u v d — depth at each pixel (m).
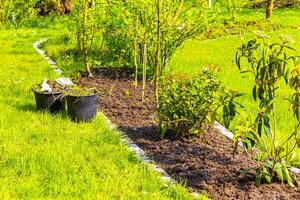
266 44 6.63
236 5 14.05
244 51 6.73
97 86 11.18
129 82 11.52
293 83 6.33
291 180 6.77
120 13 12.40
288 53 15.30
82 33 13.00
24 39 17.84
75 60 13.49
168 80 8.31
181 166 7.11
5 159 6.95
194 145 7.85
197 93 7.92
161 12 10.59
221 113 9.23
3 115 8.63
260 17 23.45
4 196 5.99
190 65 13.38
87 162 7.03
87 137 7.89
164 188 6.46
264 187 6.64
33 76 11.67
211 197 6.36
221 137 8.28
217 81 8.02
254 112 9.59
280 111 9.62
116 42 12.90
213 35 18.25
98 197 6.09
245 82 11.70
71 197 6.08
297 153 7.77
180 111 7.87
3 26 21.23
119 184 6.47
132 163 7.13
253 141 6.71
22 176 6.59
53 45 15.66
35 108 9.21
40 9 23.47
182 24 11.51
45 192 6.21
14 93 10.21
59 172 6.64
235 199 6.34
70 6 23.84
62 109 9.05
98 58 13.34
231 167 7.14
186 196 6.23
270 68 6.42
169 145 7.82
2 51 15.12
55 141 7.65
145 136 8.16
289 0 27.91
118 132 8.20
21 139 7.66
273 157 6.75
